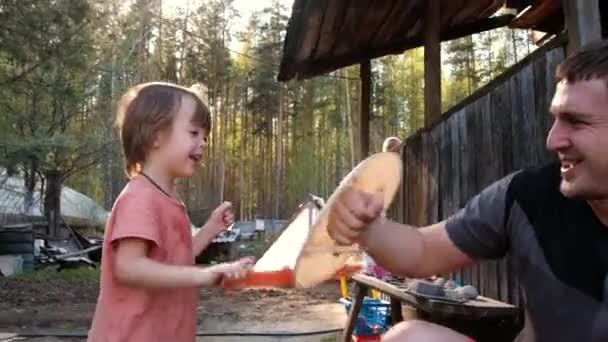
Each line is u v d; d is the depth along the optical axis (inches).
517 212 47.5
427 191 185.2
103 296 67.7
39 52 439.2
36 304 340.5
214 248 676.1
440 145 170.9
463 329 122.7
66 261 535.2
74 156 659.4
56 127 596.7
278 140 1632.6
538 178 47.8
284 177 1611.7
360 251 49.7
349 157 1435.8
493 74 1362.0
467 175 147.4
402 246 50.3
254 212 1770.4
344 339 183.0
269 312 309.1
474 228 50.3
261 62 1360.7
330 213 44.9
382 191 47.3
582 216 43.3
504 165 123.5
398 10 212.2
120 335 64.8
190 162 74.0
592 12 95.0
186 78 1539.1
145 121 72.2
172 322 67.9
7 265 486.9
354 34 234.1
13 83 450.0
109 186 860.6
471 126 144.4
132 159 73.9
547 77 103.8
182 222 71.8
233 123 1806.1
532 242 45.2
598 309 40.4
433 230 52.7
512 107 119.5
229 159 1792.6
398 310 169.3
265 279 59.7
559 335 42.1
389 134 1342.3
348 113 1347.2
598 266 41.4
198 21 1577.3
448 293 126.5
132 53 845.2
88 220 830.5
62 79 492.7
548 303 43.0
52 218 625.0
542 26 228.2
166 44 1481.3
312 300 362.3
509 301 125.0
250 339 230.1
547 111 103.3
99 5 571.2
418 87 1355.8
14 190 662.5
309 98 1609.3
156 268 63.2
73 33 449.7
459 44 1379.2
